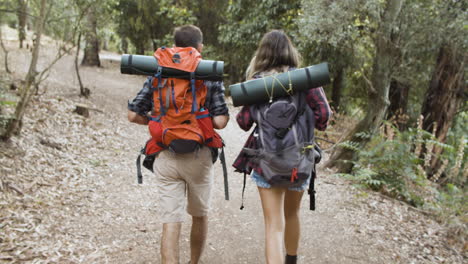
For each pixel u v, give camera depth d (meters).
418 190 5.16
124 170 5.45
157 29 20.16
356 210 4.36
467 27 5.97
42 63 13.45
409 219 4.27
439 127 8.55
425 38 7.17
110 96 12.02
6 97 6.07
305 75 2.23
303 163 2.26
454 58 7.92
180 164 2.42
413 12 6.75
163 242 2.36
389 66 5.73
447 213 4.34
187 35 2.54
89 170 5.15
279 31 2.51
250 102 2.30
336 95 12.60
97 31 10.08
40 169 4.72
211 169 2.58
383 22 5.68
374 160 5.26
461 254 3.52
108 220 3.74
